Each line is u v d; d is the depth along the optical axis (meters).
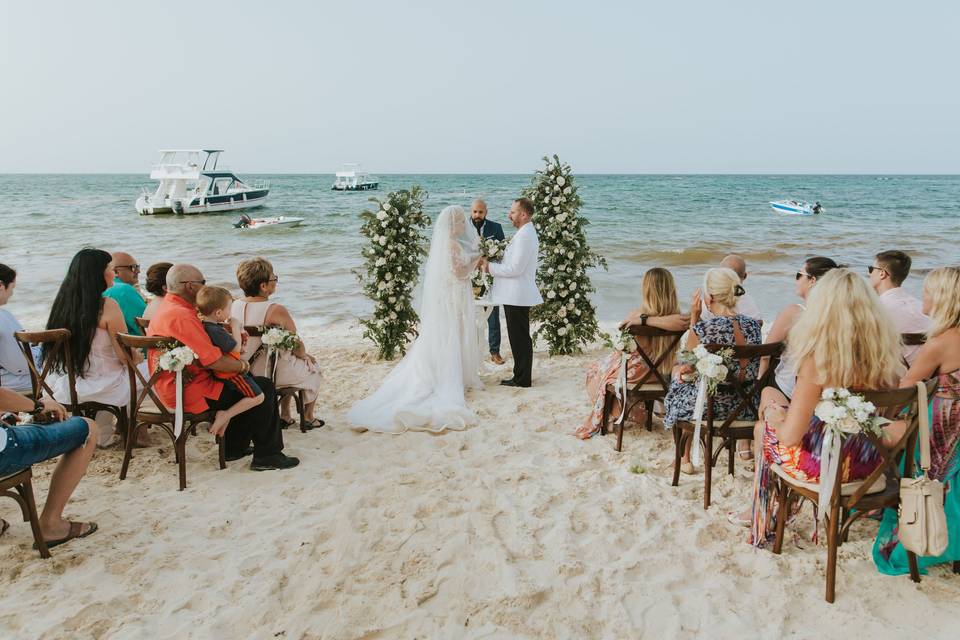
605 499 4.05
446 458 4.75
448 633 2.80
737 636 2.80
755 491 3.49
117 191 84.12
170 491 4.18
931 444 3.16
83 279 4.46
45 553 3.32
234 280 15.05
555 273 7.93
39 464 4.61
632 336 4.70
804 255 18.06
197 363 4.22
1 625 2.80
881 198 62.00
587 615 2.93
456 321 5.98
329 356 8.04
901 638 2.76
